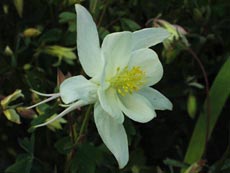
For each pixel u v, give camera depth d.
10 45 0.39
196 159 0.36
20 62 0.38
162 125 0.42
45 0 0.38
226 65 0.35
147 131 0.42
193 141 0.36
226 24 0.41
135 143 0.35
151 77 0.26
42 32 0.38
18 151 0.43
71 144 0.29
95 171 0.32
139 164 0.33
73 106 0.25
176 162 0.33
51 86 0.35
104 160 0.31
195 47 0.39
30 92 0.35
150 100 0.27
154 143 0.42
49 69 0.38
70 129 0.30
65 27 0.39
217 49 0.44
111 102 0.26
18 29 0.38
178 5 0.38
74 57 0.35
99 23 0.33
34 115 0.31
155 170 0.34
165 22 0.33
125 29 0.34
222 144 0.44
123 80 0.26
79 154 0.29
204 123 0.36
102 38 0.33
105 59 0.25
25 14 0.38
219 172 0.33
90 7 0.32
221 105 0.35
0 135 0.43
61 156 0.38
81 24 0.25
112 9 0.37
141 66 0.26
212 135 0.44
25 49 0.37
